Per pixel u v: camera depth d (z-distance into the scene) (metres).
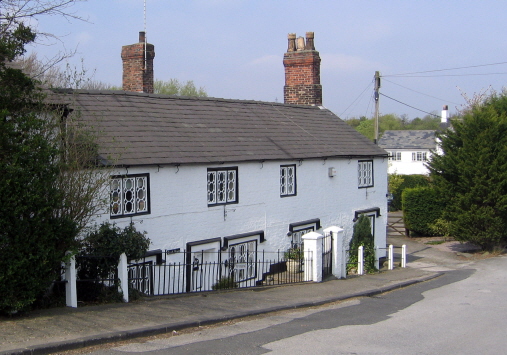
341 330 9.52
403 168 66.94
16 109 9.03
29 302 8.61
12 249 8.29
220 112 18.25
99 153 12.34
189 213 14.30
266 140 17.81
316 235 15.55
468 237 24.16
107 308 9.91
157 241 13.47
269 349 7.98
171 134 15.05
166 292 13.62
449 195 24.50
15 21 9.52
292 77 24.11
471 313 11.71
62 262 9.69
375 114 28.36
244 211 16.02
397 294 14.51
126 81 19.47
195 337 8.52
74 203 9.99
